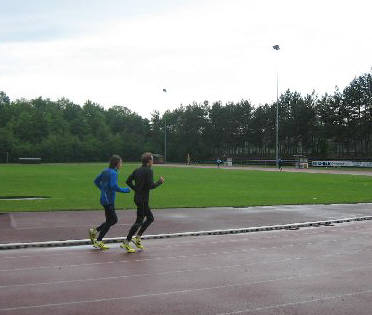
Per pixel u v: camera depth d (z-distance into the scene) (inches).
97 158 4242.1
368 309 241.8
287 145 3590.1
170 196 919.0
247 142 3969.0
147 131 4704.7
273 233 506.6
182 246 423.2
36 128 4404.5
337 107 3016.7
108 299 257.1
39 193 967.0
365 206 768.9
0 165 3102.9
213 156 4217.5
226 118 4013.3
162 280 298.0
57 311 236.7
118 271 322.3
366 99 2878.9
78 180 1412.4
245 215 642.2
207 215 639.1
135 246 420.8
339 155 3201.3
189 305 247.0
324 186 1217.4
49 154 4045.3
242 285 286.8
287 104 3469.5
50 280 296.5
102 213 646.5
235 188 1135.0
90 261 355.6
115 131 4936.0
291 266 340.8
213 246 423.8
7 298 258.2
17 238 448.5
